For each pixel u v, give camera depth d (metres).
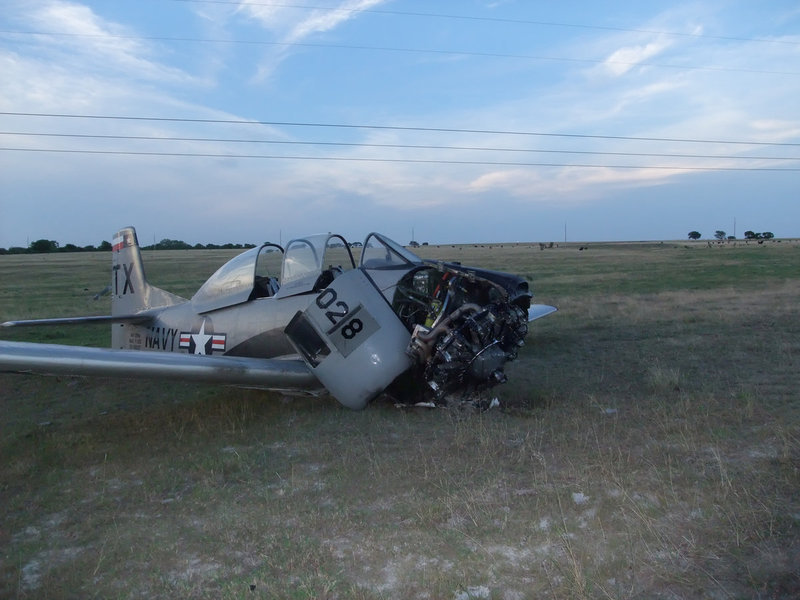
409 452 4.99
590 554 3.08
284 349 7.45
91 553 3.57
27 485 4.89
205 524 3.84
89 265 56.38
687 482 3.92
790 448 4.48
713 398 6.23
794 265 35.44
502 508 3.73
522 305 6.54
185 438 5.95
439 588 2.90
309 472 4.70
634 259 50.47
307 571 3.15
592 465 4.36
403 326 6.42
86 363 5.75
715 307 14.95
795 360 8.21
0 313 19.41
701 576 2.83
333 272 7.23
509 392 7.07
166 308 9.03
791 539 3.09
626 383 7.39
